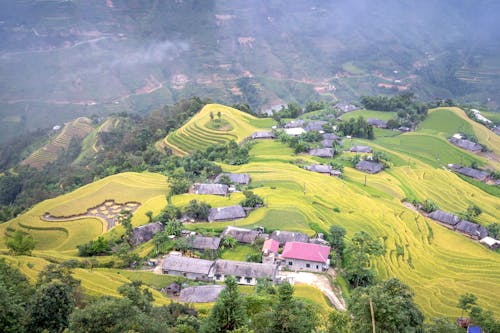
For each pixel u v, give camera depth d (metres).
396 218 137.12
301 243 106.81
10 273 76.94
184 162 190.38
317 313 66.31
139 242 119.25
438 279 105.38
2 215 163.12
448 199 164.62
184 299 87.81
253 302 61.56
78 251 116.94
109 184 171.62
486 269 111.88
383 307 53.59
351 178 178.12
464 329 78.69
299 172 175.75
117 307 53.28
